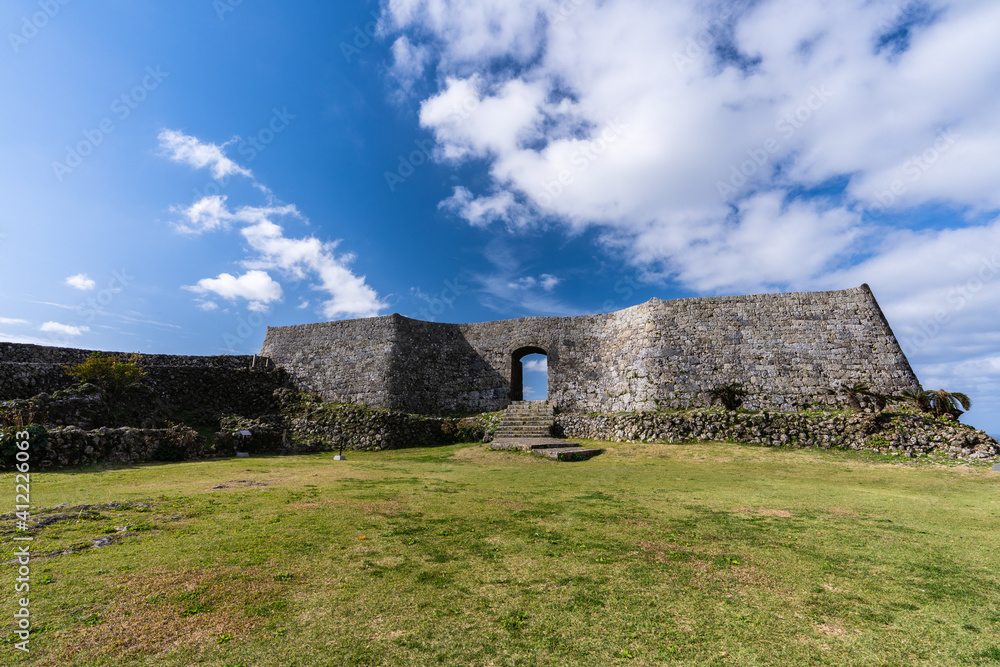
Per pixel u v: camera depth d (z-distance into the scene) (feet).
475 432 61.46
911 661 8.69
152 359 66.80
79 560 13.07
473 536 16.52
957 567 13.74
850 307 60.70
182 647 8.70
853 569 13.48
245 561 13.33
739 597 11.46
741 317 64.13
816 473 35.09
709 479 31.96
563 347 75.00
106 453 37.09
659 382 62.34
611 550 15.06
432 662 8.39
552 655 8.70
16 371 51.83
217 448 46.60
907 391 53.01
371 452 55.16
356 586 11.74
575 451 45.37
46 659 8.16
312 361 78.18
